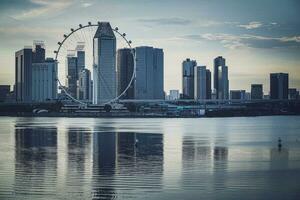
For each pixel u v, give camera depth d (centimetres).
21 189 5184
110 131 15688
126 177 5891
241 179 5766
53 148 9612
